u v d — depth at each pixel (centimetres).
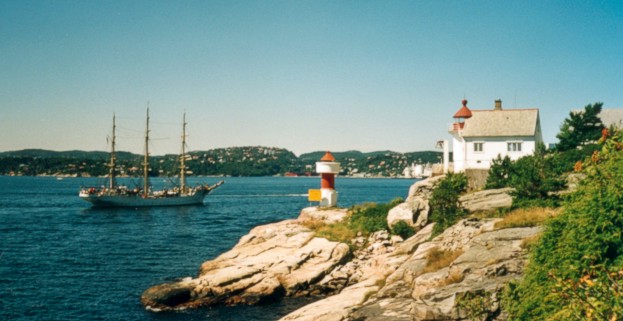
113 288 3956
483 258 2277
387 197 15300
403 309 2266
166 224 8606
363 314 2341
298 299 3472
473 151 5722
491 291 1928
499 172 4578
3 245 6100
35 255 5394
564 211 1728
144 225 8450
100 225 8450
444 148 5931
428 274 2369
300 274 3612
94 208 12025
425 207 4144
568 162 4075
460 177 4256
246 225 8369
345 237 4175
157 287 3509
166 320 3152
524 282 1755
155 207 12544
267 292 3438
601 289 1073
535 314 1600
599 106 5272
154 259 5156
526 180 3412
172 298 3372
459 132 5759
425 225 4078
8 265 4844
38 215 10319
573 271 1462
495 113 5856
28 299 3656
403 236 4041
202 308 3344
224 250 5741
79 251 5659
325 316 2488
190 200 13200
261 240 4731
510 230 2522
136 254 5456
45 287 3991
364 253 3884
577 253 1502
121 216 10231
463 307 1909
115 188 13000
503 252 2252
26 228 7919
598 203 1514
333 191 5716
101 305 3494
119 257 5275
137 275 4409
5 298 3675
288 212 10994
